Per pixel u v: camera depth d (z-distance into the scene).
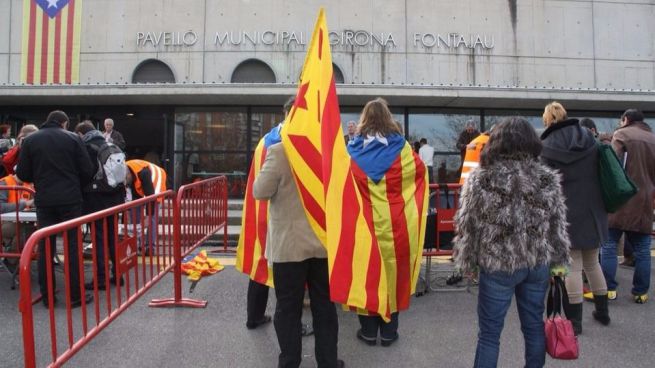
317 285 3.23
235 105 11.47
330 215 3.08
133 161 6.85
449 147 11.55
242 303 4.80
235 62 11.45
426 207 4.05
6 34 11.53
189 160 11.49
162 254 4.92
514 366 3.50
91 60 11.44
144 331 4.08
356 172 3.79
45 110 11.42
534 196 2.80
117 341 3.88
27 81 11.34
